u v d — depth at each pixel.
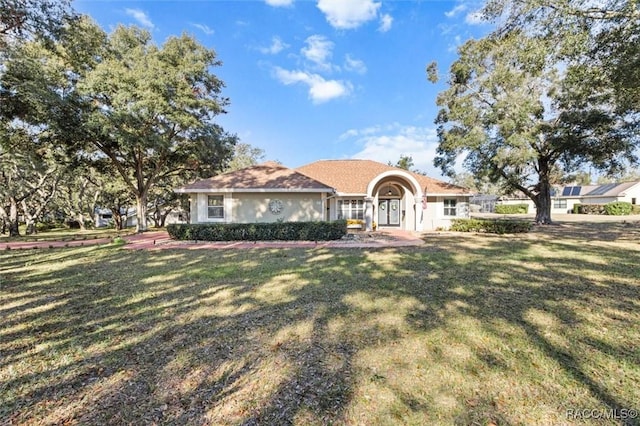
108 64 17.25
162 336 4.25
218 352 3.77
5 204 24.72
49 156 19.28
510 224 17.47
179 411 2.72
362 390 2.97
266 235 14.95
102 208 33.91
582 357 3.55
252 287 6.63
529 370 3.29
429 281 6.91
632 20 8.12
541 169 22.33
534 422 2.54
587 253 10.44
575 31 8.47
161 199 33.31
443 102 21.30
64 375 3.30
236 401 2.85
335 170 23.72
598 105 17.42
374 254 10.70
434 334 4.18
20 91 13.96
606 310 5.00
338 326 4.49
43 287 6.78
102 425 2.55
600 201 47.66
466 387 3.01
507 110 18.62
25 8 10.48
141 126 18.00
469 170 22.73
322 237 14.97
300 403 2.80
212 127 21.52
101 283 7.08
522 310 5.04
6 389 3.06
